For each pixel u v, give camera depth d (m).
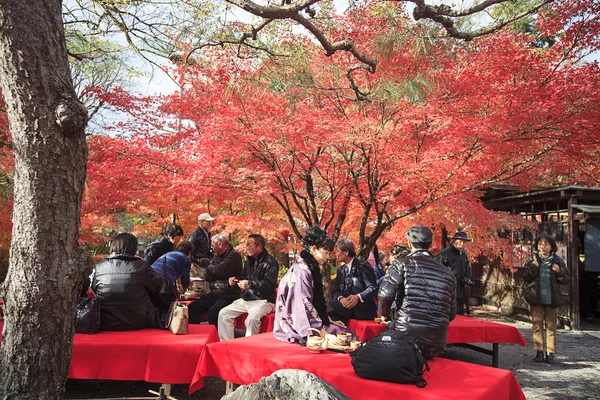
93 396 5.02
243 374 3.89
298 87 6.12
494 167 6.92
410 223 9.02
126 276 4.78
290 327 4.31
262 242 6.02
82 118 2.92
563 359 7.35
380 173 6.43
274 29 6.49
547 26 6.54
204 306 6.52
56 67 2.89
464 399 2.99
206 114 6.90
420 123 6.00
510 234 12.34
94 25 5.70
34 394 2.84
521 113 5.79
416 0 5.00
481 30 5.81
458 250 8.11
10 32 2.75
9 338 2.87
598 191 10.22
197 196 7.89
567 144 6.29
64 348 2.97
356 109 6.97
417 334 3.52
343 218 7.91
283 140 6.00
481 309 12.99
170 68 6.48
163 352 4.24
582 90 5.50
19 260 2.86
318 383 2.46
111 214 7.96
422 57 5.69
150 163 6.50
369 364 3.30
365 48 6.32
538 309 7.14
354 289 5.72
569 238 10.27
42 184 2.85
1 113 6.73
